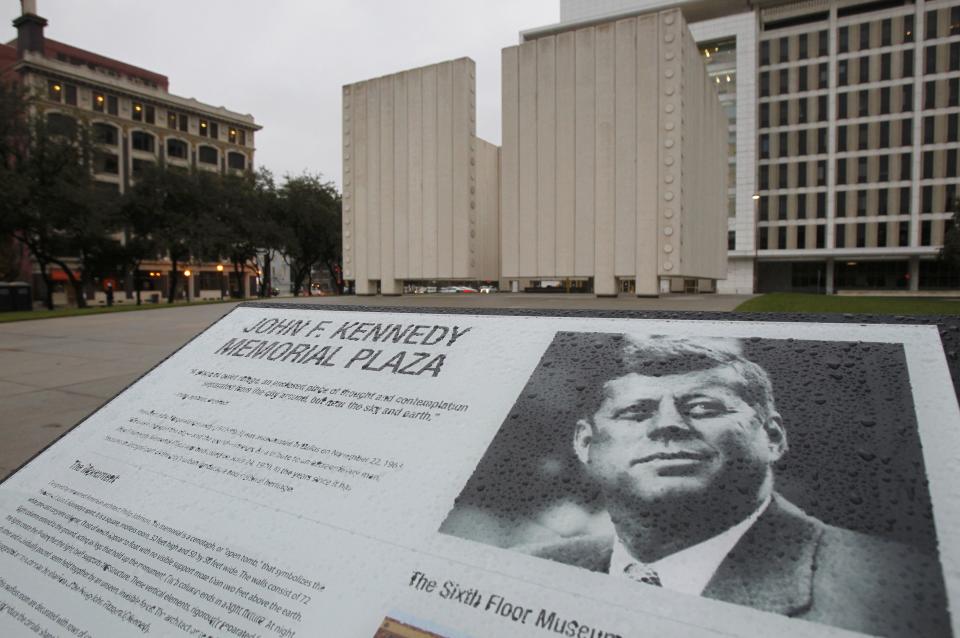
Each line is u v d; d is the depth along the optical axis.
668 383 1.94
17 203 24.91
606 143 17.31
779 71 49.25
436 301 17.33
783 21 49.38
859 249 47.38
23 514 2.30
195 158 59.31
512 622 1.38
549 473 1.75
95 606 1.77
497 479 1.79
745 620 1.26
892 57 45.91
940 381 1.69
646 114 16.77
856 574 1.30
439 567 1.56
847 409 1.68
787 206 49.47
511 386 2.17
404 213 20.86
